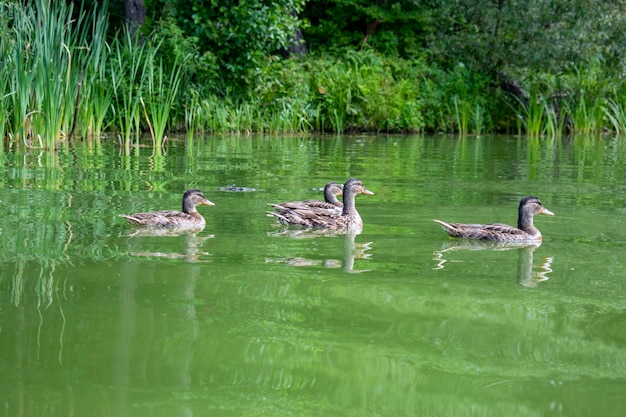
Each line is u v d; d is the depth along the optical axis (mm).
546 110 35781
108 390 5465
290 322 6844
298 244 10008
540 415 5293
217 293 7566
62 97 22562
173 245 9664
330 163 19984
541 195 15016
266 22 29281
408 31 41688
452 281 8312
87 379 5598
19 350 6043
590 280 8469
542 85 38188
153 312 6957
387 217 12305
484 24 37875
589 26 36094
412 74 37875
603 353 6336
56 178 15172
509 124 38312
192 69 28266
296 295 7621
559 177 18172
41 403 5254
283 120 31828
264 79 31594
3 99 20156
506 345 6457
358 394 5508
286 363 5992
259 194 14156
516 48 37219
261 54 30250
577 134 36781
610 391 5660
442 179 17219
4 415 5074
